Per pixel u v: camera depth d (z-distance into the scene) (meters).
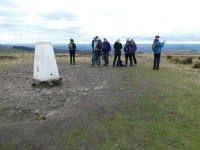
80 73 21.73
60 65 27.95
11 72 23.09
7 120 11.42
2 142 9.09
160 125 10.51
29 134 9.59
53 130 9.85
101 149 8.59
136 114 11.51
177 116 11.56
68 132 9.67
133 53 26.02
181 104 13.14
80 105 12.49
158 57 23.41
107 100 13.26
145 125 10.41
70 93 14.78
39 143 8.97
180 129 10.30
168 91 15.35
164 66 26.97
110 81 18.05
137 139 9.28
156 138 9.43
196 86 17.20
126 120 10.80
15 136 9.48
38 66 16.80
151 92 14.96
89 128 9.98
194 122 11.05
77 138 9.26
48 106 12.73
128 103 12.82
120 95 14.20
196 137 9.74
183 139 9.51
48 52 16.66
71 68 25.16
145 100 13.38
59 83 16.86
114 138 9.29
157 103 13.02
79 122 10.48
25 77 20.31
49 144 8.89
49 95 14.48
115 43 25.64
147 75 20.45
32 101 13.55
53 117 11.14
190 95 14.82
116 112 11.62
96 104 12.60
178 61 34.16
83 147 8.70
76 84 17.23
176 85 17.08
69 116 11.12
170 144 9.10
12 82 18.45
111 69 24.00
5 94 15.20
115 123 10.48
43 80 16.55
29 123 10.55
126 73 21.47
